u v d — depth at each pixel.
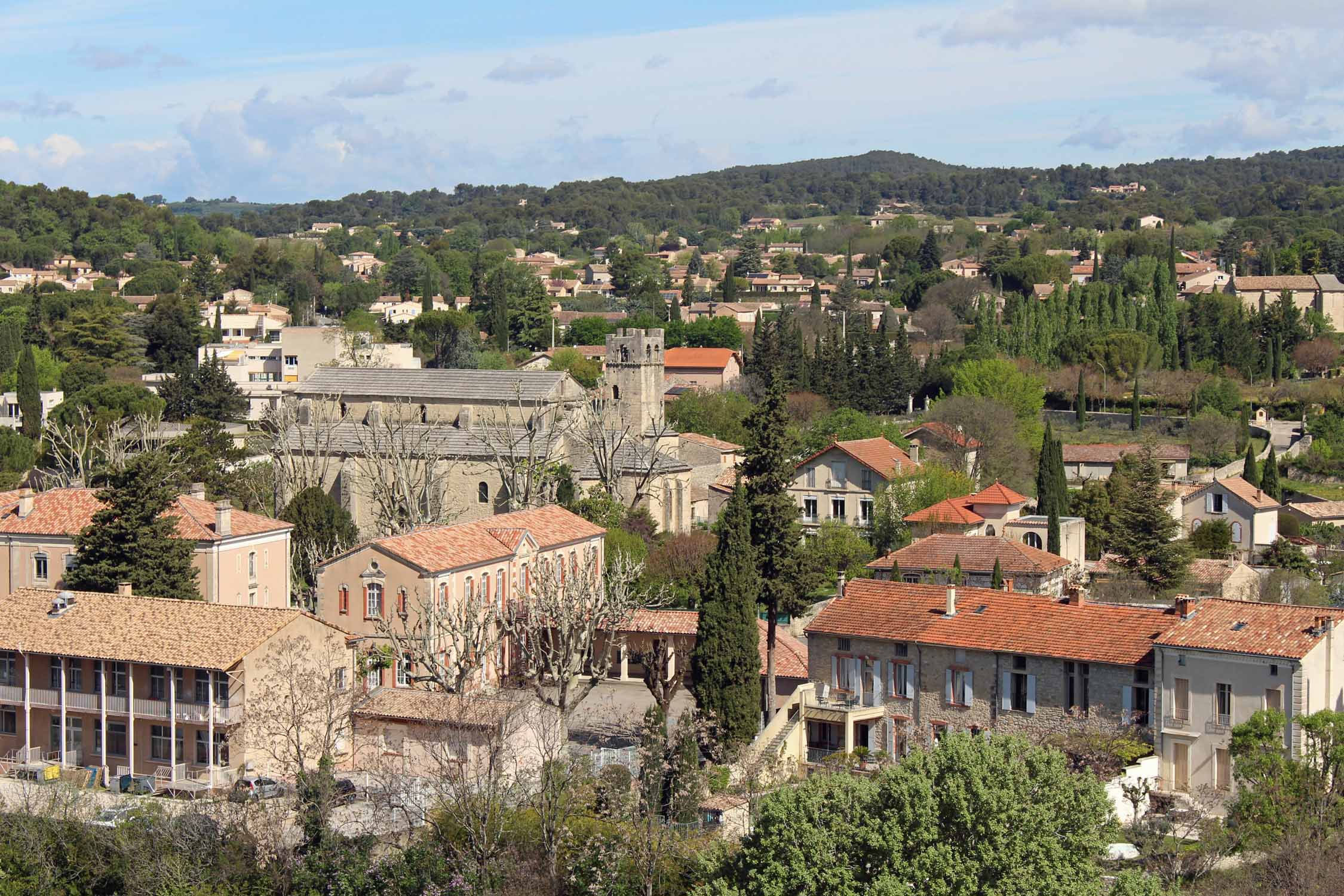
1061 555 139.75
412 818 80.19
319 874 75.75
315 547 131.00
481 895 72.94
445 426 166.12
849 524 154.75
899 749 93.31
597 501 146.50
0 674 95.12
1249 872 72.81
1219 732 83.06
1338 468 195.12
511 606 107.56
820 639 96.62
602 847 73.62
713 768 87.38
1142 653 86.19
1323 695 82.50
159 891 75.62
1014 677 89.88
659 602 121.88
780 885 64.06
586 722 102.62
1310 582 134.25
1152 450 162.38
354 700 90.62
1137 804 78.00
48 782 87.25
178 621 93.38
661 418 179.50
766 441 109.62
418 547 109.06
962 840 64.44
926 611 95.00
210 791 85.38
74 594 97.50
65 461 171.25
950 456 179.38
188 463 152.38
